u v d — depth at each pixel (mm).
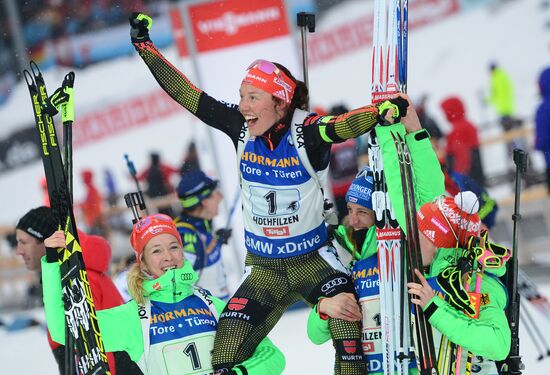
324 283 16000
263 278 16406
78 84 47406
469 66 47219
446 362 14930
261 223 16109
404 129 15281
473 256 14703
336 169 30500
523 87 46312
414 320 14992
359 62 47531
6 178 46469
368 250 16203
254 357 15938
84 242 18000
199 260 22484
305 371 23938
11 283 36625
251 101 15406
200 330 15984
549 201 34844
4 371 27000
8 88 47062
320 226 16297
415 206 14977
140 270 16203
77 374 15289
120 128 47031
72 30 47531
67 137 15367
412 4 48469
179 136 46938
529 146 38219
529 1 47875
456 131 34094
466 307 14430
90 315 15016
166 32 46531
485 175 37375
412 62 47688
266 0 29672
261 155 15750
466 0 48406
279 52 29781
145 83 47469
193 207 22547
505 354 14445
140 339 15750
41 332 31875
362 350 15695
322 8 47781
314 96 47156
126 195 17078
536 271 31969
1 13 46375
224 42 29672
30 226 18578
